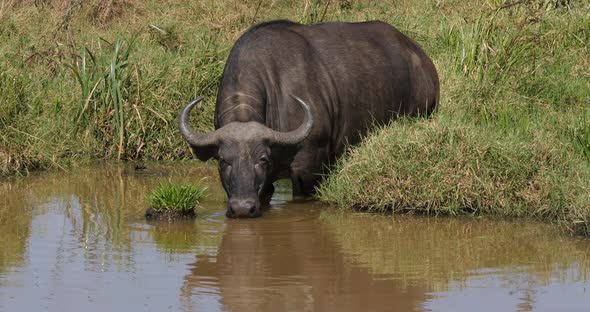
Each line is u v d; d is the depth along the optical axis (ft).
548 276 86.53
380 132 119.85
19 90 143.64
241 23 192.54
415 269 89.30
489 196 109.91
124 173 136.98
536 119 131.44
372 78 127.44
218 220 109.50
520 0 164.35
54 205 117.39
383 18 180.45
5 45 167.84
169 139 146.72
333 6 192.65
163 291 83.15
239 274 88.22
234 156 110.11
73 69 148.77
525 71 148.25
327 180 121.29
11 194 123.65
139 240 100.68
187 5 205.26
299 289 83.56
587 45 159.84
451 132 113.39
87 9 204.85
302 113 118.32
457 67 149.79
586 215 101.45
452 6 183.42
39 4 208.33
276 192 125.70
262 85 116.26
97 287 84.23
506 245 97.60
